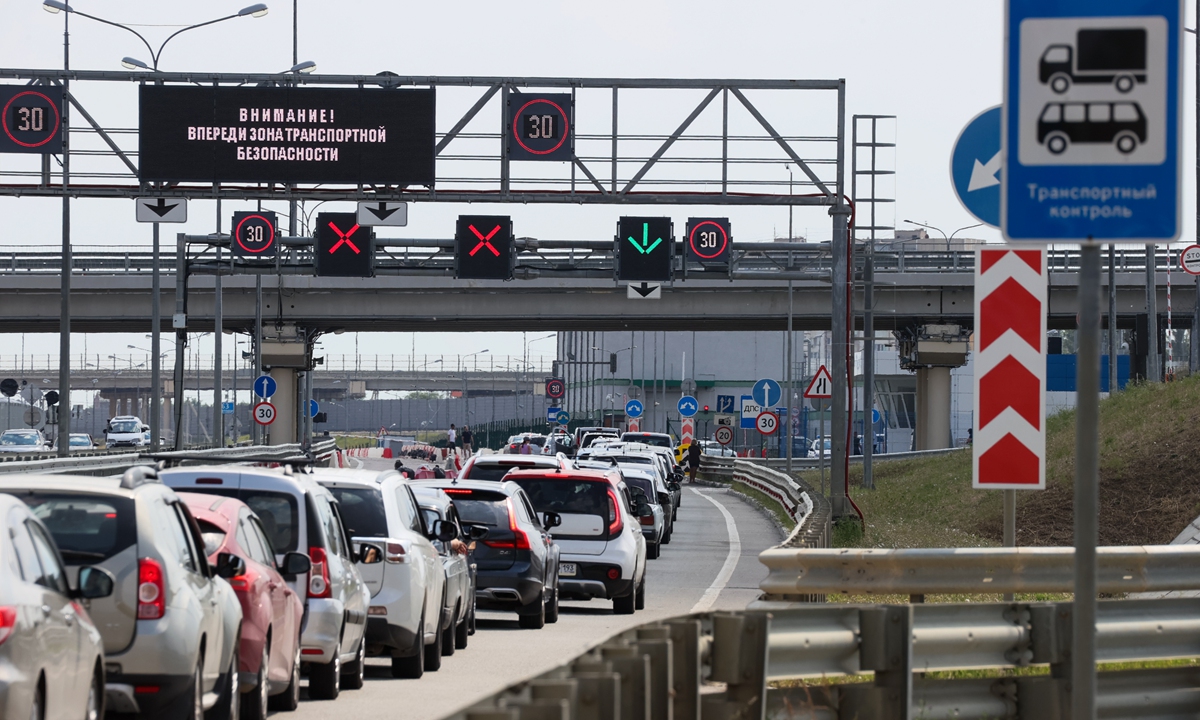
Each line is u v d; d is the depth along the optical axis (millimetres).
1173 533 62500
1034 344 23172
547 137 64562
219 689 22641
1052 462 84500
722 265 77312
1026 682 19578
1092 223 12539
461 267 77125
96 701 19094
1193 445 69938
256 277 153875
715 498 130375
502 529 42188
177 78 64062
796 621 17641
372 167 64250
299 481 28359
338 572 28578
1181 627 20859
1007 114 12648
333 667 28141
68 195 64625
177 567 20828
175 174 64312
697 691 15305
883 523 79938
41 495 20344
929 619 18672
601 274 80750
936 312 155250
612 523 47219
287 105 64188
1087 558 12516
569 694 11891
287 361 161875
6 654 15492
